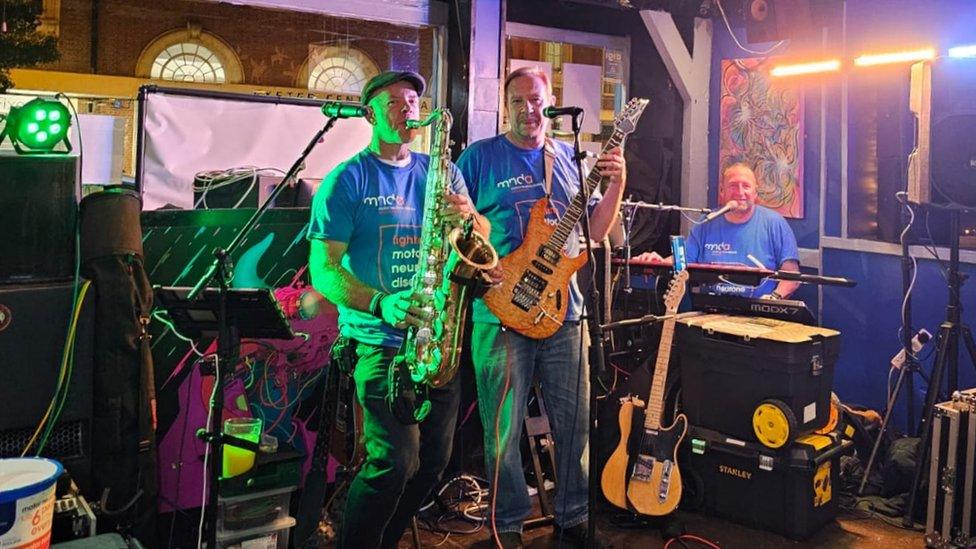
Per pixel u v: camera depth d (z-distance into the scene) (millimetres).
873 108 4656
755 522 3590
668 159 5547
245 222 3248
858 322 4746
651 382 3660
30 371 2615
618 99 5340
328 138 3998
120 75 7336
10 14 3807
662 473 3438
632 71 5707
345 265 2736
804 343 3441
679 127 5578
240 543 2875
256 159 3883
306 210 3373
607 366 3697
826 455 3486
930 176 3725
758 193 5312
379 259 2719
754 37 4848
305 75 6949
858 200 4766
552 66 5434
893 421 4344
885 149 4566
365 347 2664
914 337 4348
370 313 2525
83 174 3238
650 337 3916
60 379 2648
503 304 3061
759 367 3488
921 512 3662
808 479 3453
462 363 3873
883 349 4605
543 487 3576
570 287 3201
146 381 2783
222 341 2357
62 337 2660
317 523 2836
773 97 5145
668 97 5559
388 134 2688
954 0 4188
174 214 3117
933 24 4297
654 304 3945
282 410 3332
